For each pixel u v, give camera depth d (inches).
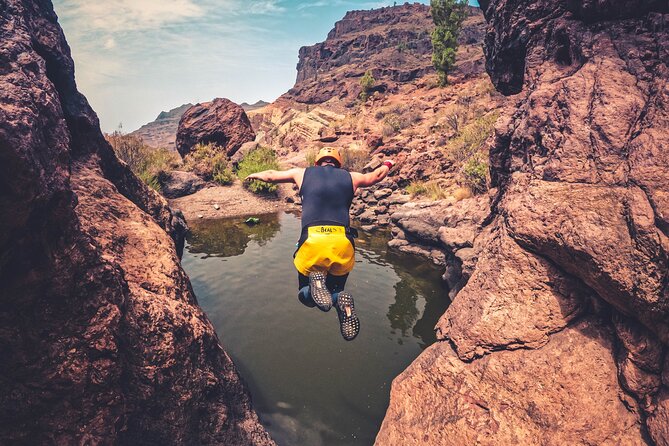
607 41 188.7
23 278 97.6
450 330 182.4
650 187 132.0
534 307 160.6
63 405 112.2
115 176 229.3
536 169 181.9
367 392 230.8
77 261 112.8
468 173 561.3
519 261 168.2
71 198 107.1
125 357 132.2
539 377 146.7
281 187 855.1
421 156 800.3
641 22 183.6
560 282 159.5
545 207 159.3
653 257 121.7
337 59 6496.1
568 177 161.6
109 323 121.3
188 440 147.7
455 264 386.0
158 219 265.7
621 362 136.0
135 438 136.3
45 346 107.1
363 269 429.1
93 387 117.0
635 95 159.8
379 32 6274.6
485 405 150.4
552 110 191.8
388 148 1026.1
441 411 158.9
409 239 503.2
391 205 692.1
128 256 166.9
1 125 76.5
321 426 205.2
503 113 273.7
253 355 264.4
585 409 134.9
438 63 2121.1
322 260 102.4
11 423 105.0
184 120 1106.1
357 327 102.0
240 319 312.7
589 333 148.7
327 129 1838.1
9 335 101.1
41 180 88.1
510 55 288.7
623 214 136.3
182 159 1015.0
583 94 176.6
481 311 169.9
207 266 429.1
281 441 193.3
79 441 114.2
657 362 126.6
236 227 613.6
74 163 189.6
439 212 480.1
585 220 143.3
